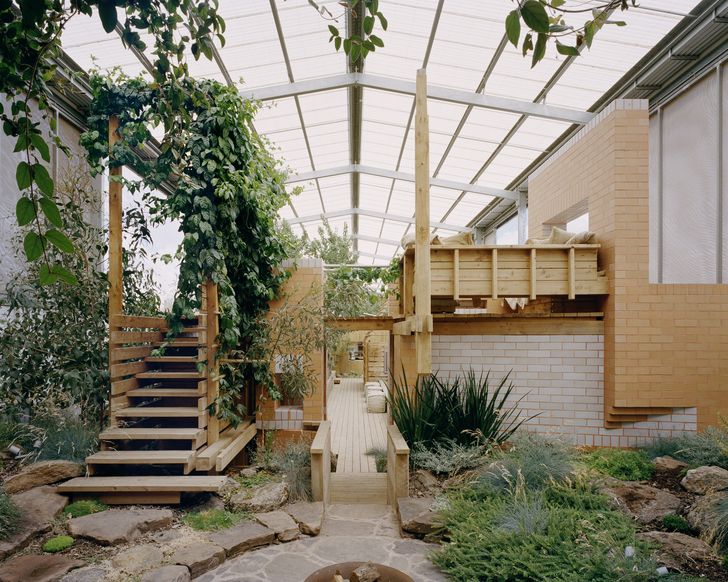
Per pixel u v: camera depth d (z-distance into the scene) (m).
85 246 4.69
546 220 7.22
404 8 6.24
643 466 4.43
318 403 5.67
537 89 7.48
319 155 11.43
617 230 5.32
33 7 1.17
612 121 5.36
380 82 7.95
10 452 3.96
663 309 5.28
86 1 1.39
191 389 4.63
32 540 3.11
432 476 4.25
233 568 3.02
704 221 6.18
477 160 10.57
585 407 5.59
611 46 6.14
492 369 5.70
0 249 4.43
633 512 3.53
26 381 4.21
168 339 4.50
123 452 3.97
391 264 7.81
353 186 14.21
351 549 3.31
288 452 4.69
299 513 3.71
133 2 1.49
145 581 2.66
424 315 4.52
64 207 4.41
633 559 2.60
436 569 3.03
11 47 1.41
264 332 5.23
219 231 4.50
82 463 3.91
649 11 5.43
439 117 8.95
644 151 5.31
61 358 4.30
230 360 4.71
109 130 4.44
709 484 3.76
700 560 2.82
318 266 5.86
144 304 5.25
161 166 4.44
